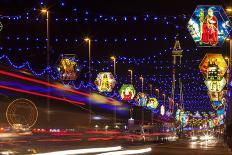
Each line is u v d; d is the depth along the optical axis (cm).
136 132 5553
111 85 5078
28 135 2462
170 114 11394
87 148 2420
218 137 10194
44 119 4066
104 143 3145
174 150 4031
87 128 4922
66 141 2823
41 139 2581
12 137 2314
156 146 4581
